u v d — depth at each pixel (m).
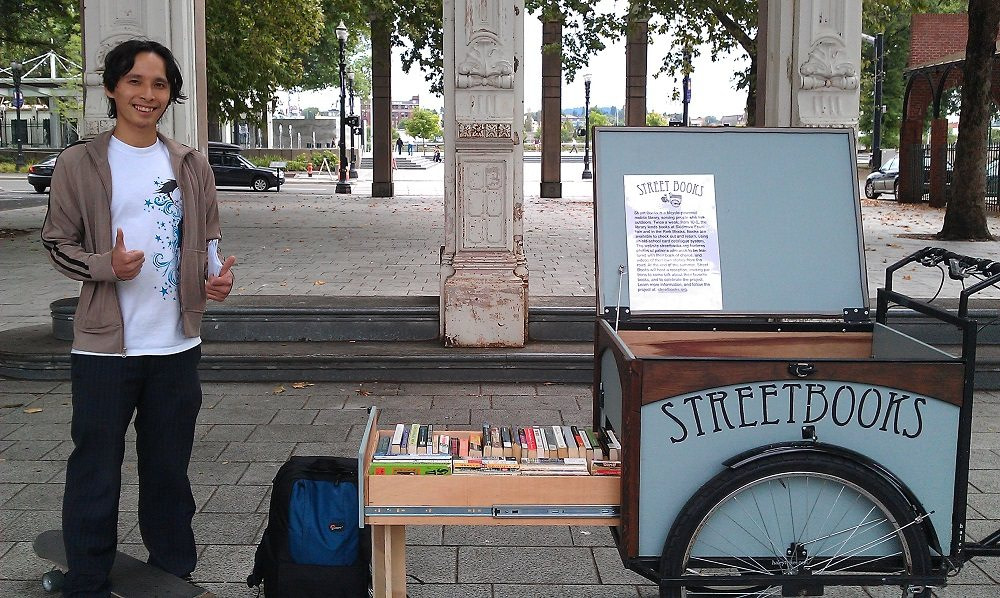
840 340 3.58
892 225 17.69
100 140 3.07
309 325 7.06
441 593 3.56
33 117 51.34
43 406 6.00
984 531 4.11
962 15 27.11
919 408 2.87
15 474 4.76
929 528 2.93
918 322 6.93
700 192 3.52
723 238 3.50
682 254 3.48
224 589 3.57
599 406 3.54
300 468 3.29
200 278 3.25
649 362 2.80
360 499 2.94
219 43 22.88
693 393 2.82
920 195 23.97
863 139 50.88
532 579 3.69
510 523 2.97
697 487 2.87
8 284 10.91
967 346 2.86
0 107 48.00
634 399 2.82
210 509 4.35
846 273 3.53
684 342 3.54
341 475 3.25
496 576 3.71
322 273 11.10
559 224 17.84
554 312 7.07
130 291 3.11
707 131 3.59
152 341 3.15
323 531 3.14
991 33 14.45
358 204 23.09
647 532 2.89
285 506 3.18
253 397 6.26
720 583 2.88
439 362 6.62
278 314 7.04
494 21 6.58
